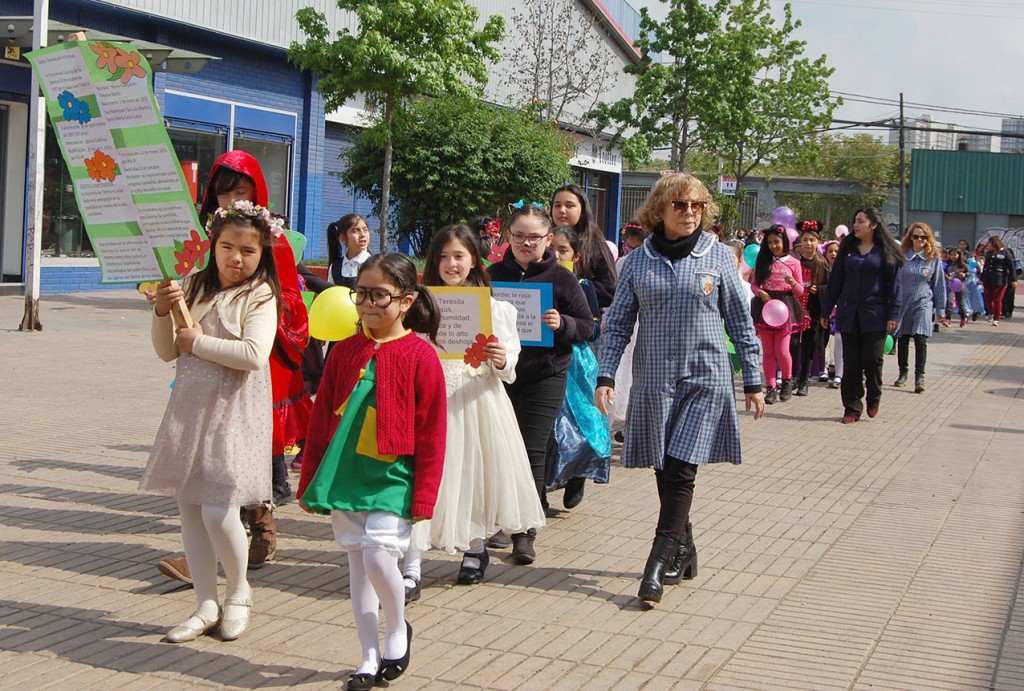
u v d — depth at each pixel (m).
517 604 5.31
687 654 4.71
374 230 27.50
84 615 4.94
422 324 4.57
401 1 17.39
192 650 4.59
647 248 5.57
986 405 12.66
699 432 5.34
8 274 19.45
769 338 12.45
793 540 6.57
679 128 30.17
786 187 59.31
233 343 4.59
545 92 27.36
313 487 4.23
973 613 5.32
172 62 16.50
